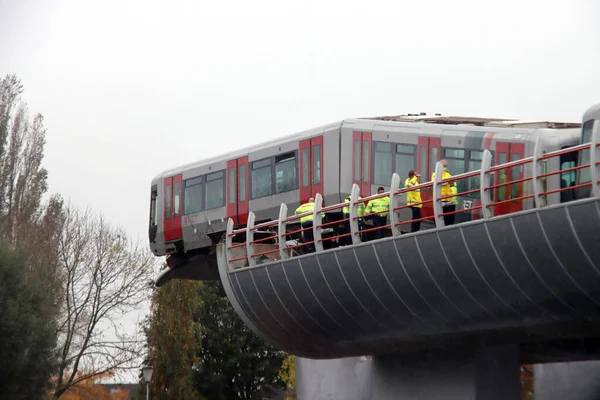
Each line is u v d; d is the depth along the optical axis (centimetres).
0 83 7706
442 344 3200
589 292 2577
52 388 5506
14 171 7588
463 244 2755
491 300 2817
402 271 2967
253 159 4206
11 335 5241
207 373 8506
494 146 3350
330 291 3247
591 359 3331
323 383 4609
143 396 6719
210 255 4559
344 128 3819
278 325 3581
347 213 3484
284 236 3384
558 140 3169
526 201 3234
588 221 2434
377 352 3462
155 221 4709
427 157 3553
